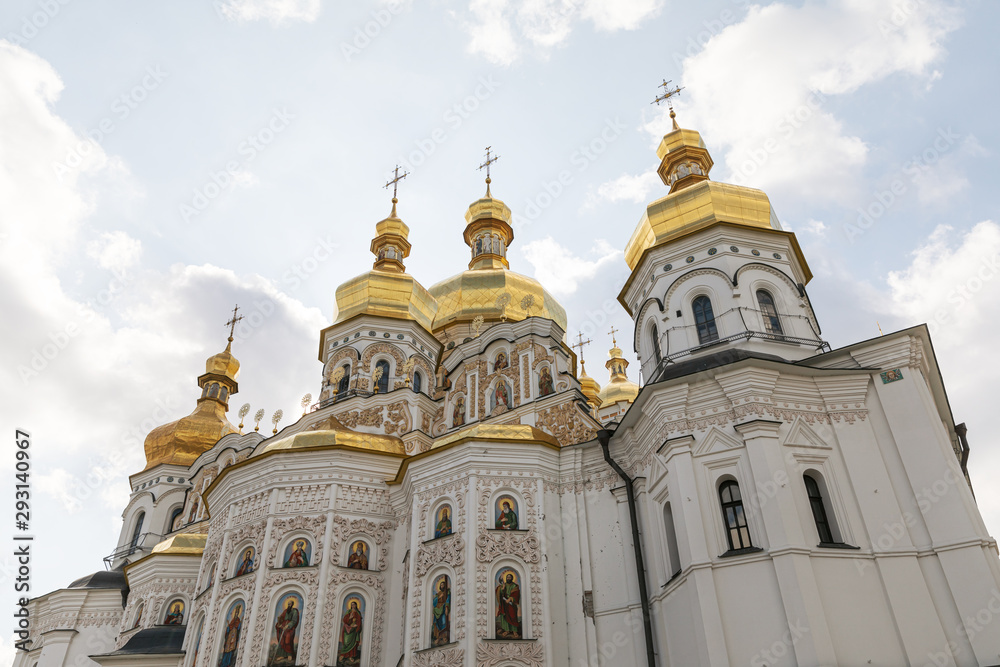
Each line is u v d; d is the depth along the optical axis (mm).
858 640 19406
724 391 23594
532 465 27266
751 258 29938
